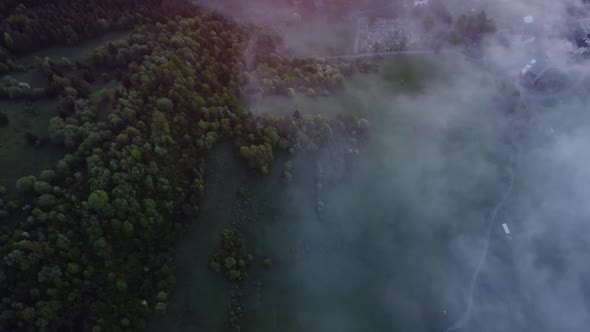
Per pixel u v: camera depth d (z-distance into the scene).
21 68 163.25
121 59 168.75
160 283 135.00
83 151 136.88
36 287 118.56
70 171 134.62
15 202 127.12
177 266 141.88
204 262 144.50
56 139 140.12
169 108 154.38
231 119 163.75
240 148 158.50
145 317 131.38
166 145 148.62
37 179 131.88
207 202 152.62
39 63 164.25
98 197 127.62
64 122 142.38
